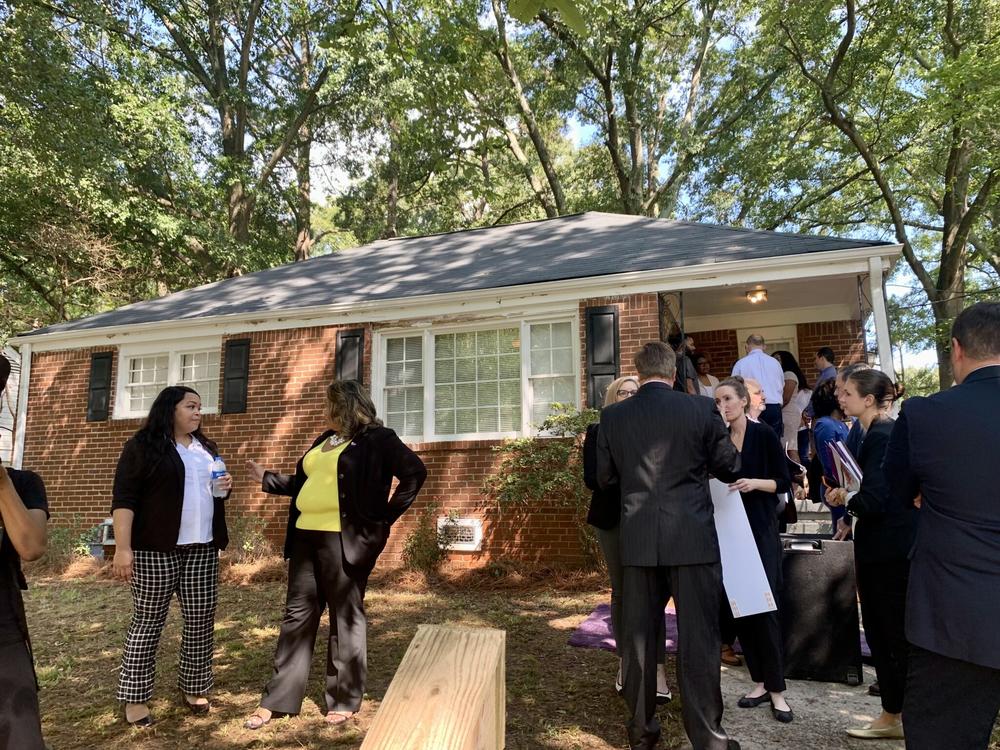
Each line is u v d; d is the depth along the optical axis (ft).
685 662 9.72
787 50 55.11
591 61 66.13
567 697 12.96
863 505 10.59
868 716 11.84
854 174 64.39
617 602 12.58
